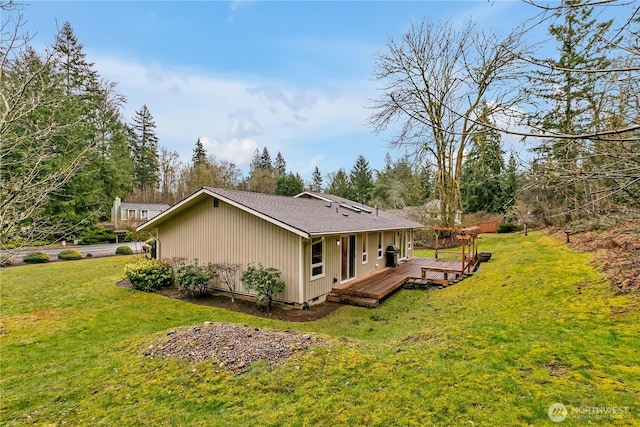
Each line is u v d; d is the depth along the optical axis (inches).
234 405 153.4
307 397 153.2
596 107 172.4
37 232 301.0
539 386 140.9
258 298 350.9
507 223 1065.5
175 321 313.9
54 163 589.6
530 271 346.6
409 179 1116.5
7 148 294.4
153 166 1691.7
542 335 190.2
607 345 168.9
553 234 606.2
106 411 158.2
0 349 245.8
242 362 190.1
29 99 285.9
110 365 207.9
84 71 858.1
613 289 236.1
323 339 218.7
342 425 131.2
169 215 451.5
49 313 337.7
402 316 315.3
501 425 120.6
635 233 252.8
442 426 124.0
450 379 153.9
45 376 200.7
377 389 153.2
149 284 428.1
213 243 424.8
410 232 729.6
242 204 370.9
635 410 120.3
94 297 396.2
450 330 217.8
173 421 145.7
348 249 455.2
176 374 185.9
